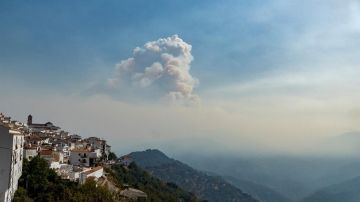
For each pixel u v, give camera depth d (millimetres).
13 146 127375
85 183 178500
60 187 159625
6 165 124188
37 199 147125
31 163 156875
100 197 174500
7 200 123000
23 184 150125
